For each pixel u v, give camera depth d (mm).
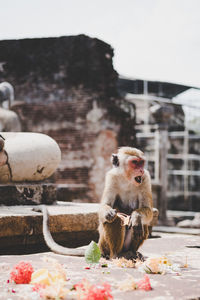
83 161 14094
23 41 14953
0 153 6910
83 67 14438
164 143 14688
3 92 11312
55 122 14484
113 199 5027
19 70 14938
